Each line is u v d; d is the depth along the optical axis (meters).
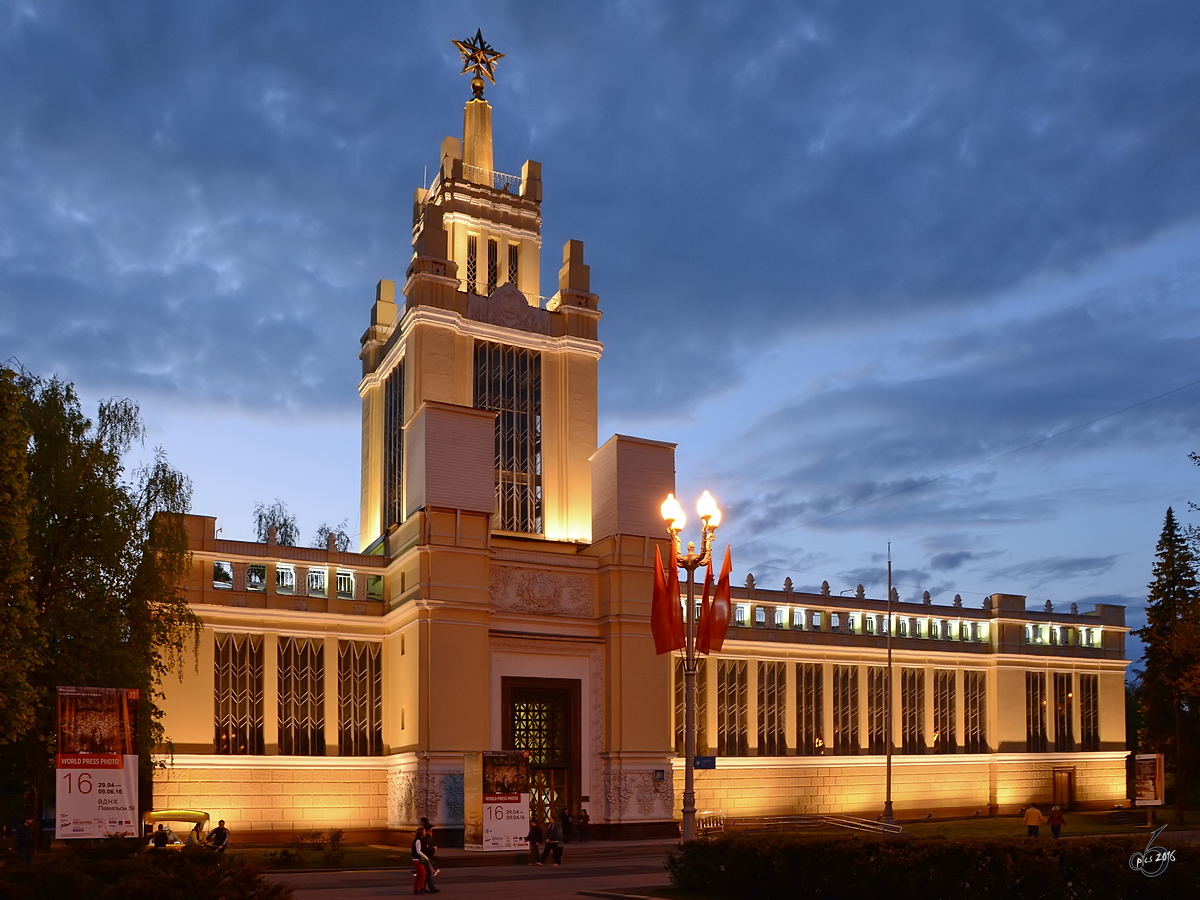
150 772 49.94
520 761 54.03
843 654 79.94
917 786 81.56
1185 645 53.88
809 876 30.19
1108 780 89.94
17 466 37.38
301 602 64.06
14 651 35.78
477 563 63.28
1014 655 87.00
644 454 70.06
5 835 46.25
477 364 75.44
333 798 62.72
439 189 80.62
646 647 67.31
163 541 48.19
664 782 66.12
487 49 85.06
